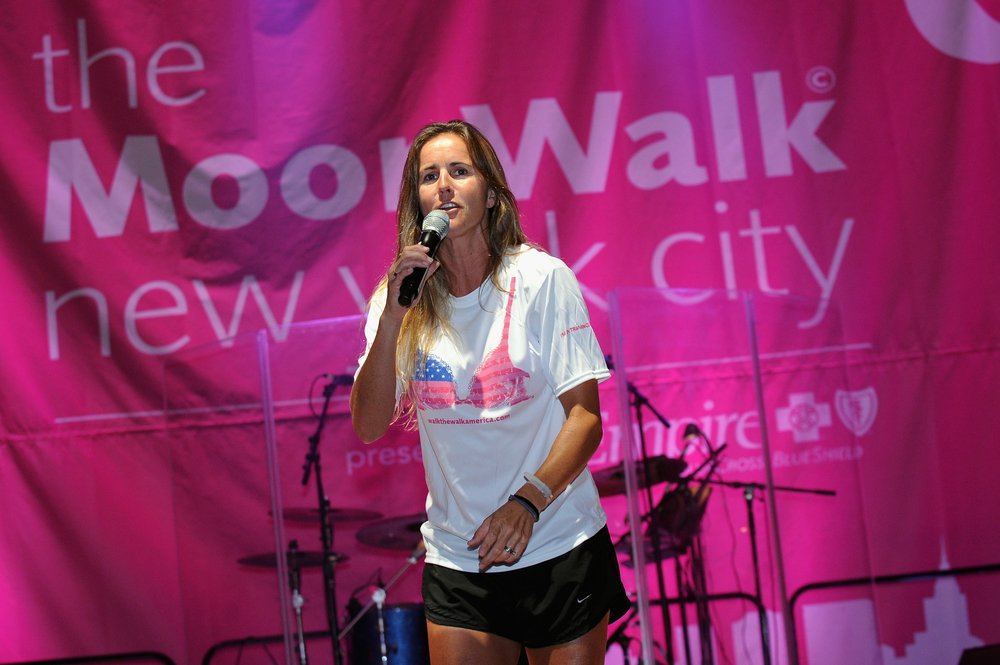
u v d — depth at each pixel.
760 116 5.71
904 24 5.73
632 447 4.44
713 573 4.57
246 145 5.66
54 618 5.43
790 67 5.74
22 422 5.50
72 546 5.46
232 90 5.68
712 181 5.70
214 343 4.84
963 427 5.59
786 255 5.66
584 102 5.71
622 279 5.64
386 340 2.67
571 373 2.71
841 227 5.68
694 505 4.61
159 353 5.55
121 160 5.63
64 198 5.60
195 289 5.58
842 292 5.66
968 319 5.62
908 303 5.64
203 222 5.62
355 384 2.83
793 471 4.91
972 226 5.64
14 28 5.68
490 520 2.50
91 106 5.65
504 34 5.72
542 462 2.76
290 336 4.93
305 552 4.73
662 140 5.71
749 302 4.67
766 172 5.70
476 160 2.84
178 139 5.65
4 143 5.62
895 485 5.57
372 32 5.72
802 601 4.89
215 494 4.78
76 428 5.51
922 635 5.53
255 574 4.76
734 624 4.54
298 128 5.68
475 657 2.74
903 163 5.68
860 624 4.87
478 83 5.70
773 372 5.01
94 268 5.58
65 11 5.69
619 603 2.89
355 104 5.70
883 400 5.61
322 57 5.71
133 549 5.47
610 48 5.74
